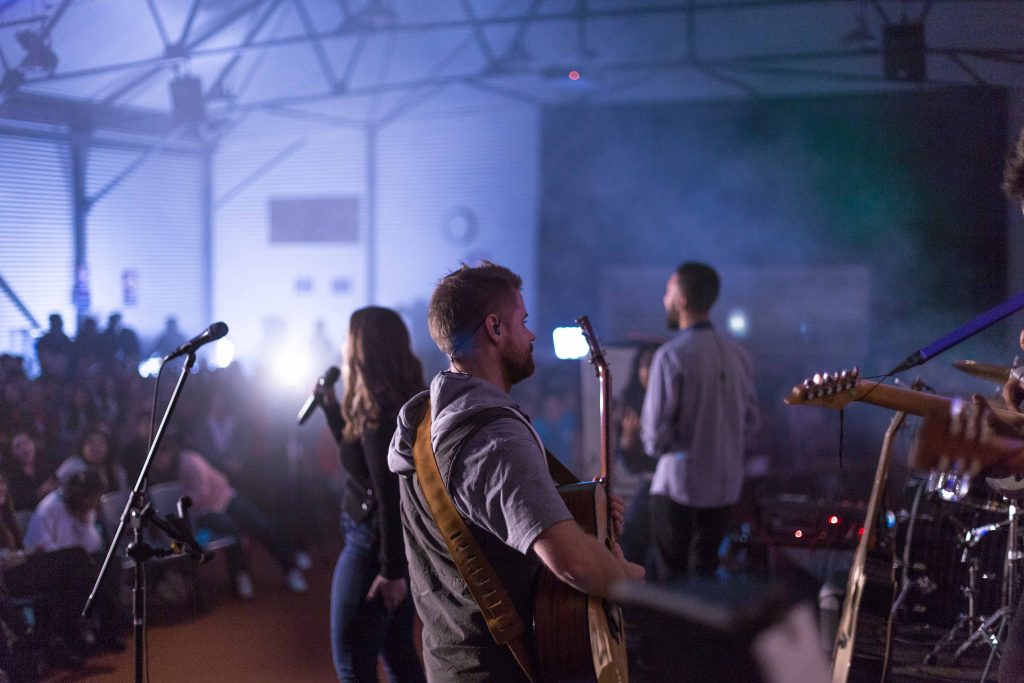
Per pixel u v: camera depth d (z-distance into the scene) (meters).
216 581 6.09
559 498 1.54
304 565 6.47
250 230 14.54
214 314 14.70
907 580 3.99
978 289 9.50
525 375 1.83
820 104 10.24
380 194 13.88
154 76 11.23
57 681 4.22
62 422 6.82
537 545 1.50
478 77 10.48
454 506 1.65
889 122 9.88
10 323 10.73
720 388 3.83
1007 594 3.68
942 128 9.62
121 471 5.47
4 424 5.53
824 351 10.23
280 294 14.43
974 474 1.67
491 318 1.75
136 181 13.14
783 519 4.64
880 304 10.01
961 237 9.56
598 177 11.33
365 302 14.00
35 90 10.36
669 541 3.88
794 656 0.67
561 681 1.63
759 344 10.52
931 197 9.70
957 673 3.71
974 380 7.18
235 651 4.64
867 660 2.80
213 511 5.66
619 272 11.27
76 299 11.51
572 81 9.93
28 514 4.97
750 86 10.36
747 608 0.69
